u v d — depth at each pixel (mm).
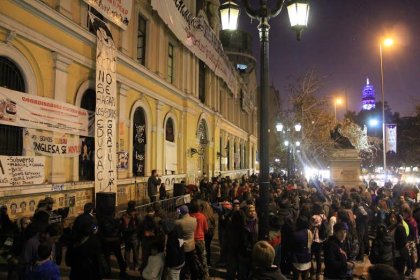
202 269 8977
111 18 16031
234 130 44188
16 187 11180
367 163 67625
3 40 10867
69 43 13672
